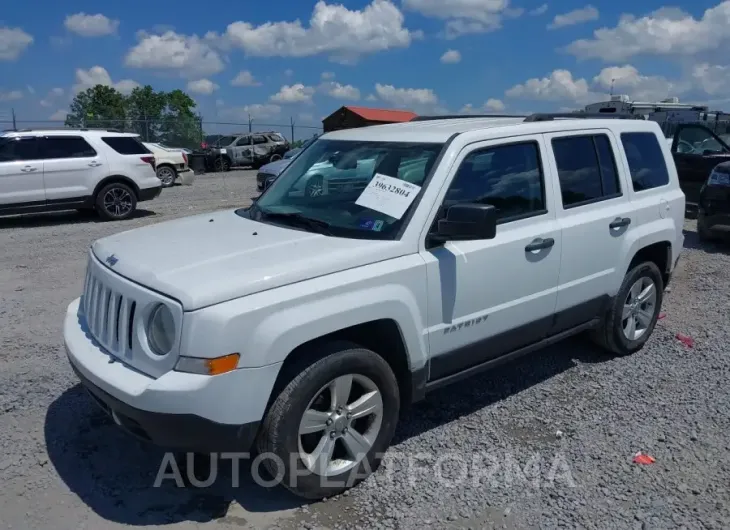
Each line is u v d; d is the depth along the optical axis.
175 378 3.07
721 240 10.38
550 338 4.80
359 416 3.61
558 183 4.61
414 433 4.28
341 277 3.43
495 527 3.34
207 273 3.28
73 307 4.25
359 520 3.40
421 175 3.93
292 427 3.30
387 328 3.70
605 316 5.27
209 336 3.05
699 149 13.05
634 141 5.43
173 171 21.94
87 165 13.57
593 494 3.61
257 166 32.16
